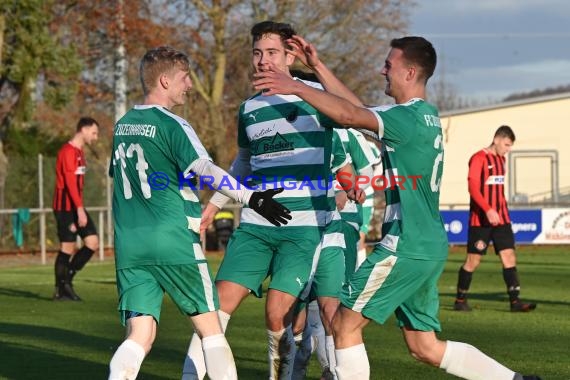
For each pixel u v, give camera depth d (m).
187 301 11.65
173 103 12.12
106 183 49.47
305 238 13.47
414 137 11.00
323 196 13.67
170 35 59.28
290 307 13.38
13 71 54.00
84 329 20.91
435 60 11.65
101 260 46.53
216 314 11.80
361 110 10.83
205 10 62.41
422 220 11.14
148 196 11.51
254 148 13.93
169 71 11.94
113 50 56.16
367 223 20.27
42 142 61.69
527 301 27.11
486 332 20.16
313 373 15.49
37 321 22.41
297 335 14.27
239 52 66.56
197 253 11.61
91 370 15.55
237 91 69.88
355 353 11.41
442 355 11.43
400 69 11.55
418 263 11.09
